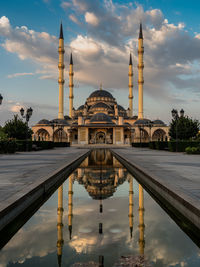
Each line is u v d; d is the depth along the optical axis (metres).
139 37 83.19
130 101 106.56
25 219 6.09
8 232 5.19
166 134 90.62
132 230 5.25
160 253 4.09
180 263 3.75
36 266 3.67
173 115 35.44
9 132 54.88
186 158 21.88
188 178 9.82
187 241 4.67
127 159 20.31
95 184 11.26
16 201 6.08
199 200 6.01
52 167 14.00
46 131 94.56
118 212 6.67
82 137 79.12
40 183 8.61
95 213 6.58
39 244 4.53
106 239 4.72
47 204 7.58
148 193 9.27
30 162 17.64
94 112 101.62
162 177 10.08
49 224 5.68
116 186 10.71
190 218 5.62
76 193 9.26
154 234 5.02
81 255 4.04
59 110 91.06
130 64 105.69
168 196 7.54
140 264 3.68
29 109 36.16
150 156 24.81
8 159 20.72
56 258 3.93
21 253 4.16
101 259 3.86
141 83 86.50
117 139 79.25
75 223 5.70
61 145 66.06
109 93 116.62
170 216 6.33
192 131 61.28
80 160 24.28
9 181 9.12
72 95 104.56
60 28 85.25
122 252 4.13
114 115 100.31
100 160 25.22
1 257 4.00
